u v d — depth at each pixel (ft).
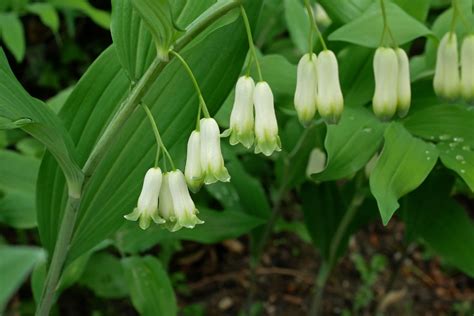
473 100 1.11
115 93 1.08
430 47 1.24
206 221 1.29
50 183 1.08
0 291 0.73
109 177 1.08
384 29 1.06
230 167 1.39
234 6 0.99
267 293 1.75
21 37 1.49
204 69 1.09
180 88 1.09
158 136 1.00
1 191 1.41
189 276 1.79
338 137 1.12
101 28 2.31
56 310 1.56
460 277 1.83
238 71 1.10
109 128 1.01
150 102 1.08
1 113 0.94
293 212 1.93
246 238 1.93
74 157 1.01
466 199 2.02
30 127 0.95
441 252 1.26
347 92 1.20
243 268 1.82
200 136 0.99
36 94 2.29
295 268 1.83
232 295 1.74
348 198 1.38
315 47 1.24
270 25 1.71
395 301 1.65
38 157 1.46
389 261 1.86
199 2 1.08
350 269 1.82
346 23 1.21
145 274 1.25
